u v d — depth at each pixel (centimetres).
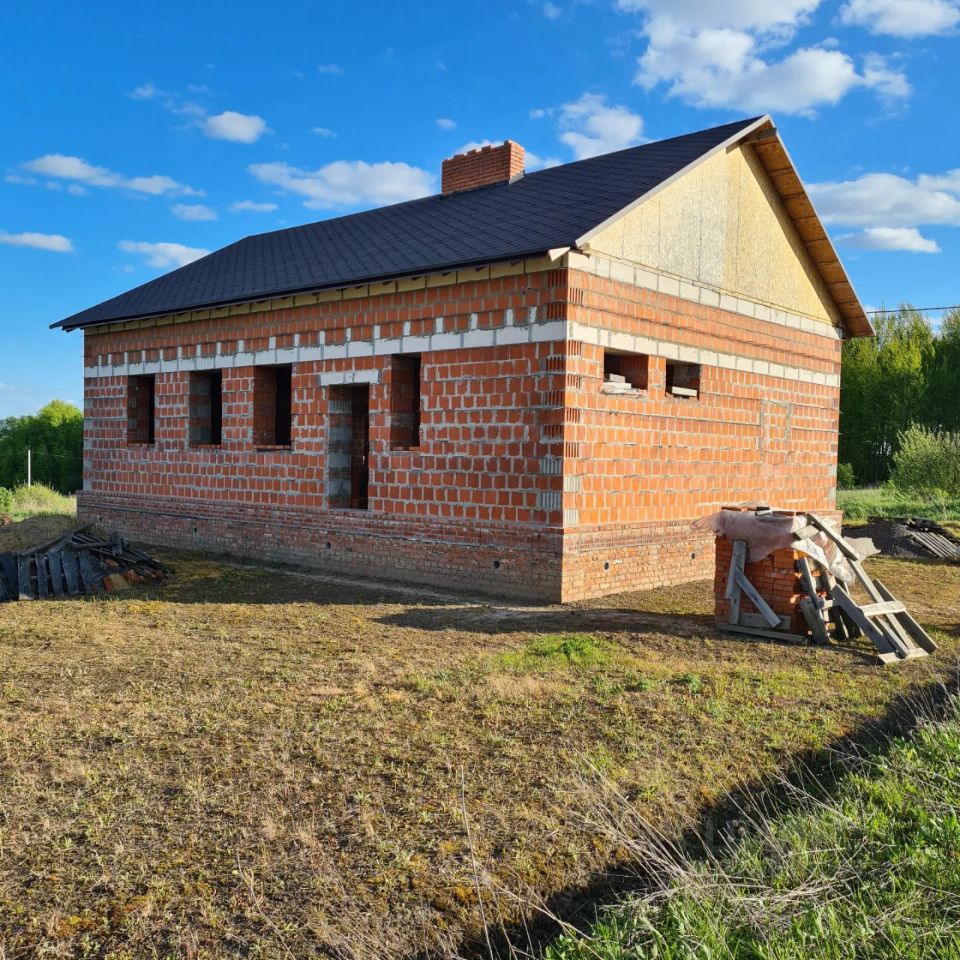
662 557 1330
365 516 1389
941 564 1733
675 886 410
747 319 1505
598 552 1207
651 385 1291
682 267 1345
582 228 1133
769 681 771
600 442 1197
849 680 788
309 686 737
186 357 1706
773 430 1588
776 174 1525
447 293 1262
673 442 1342
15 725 633
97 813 488
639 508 1279
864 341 4769
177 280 1933
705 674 790
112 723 638
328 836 463
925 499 2923
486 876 415
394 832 468
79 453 6569
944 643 958
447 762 562
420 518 1309
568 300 1130
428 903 403
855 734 642
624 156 1529
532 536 1174
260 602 1183
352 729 625
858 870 424
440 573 1284
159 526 1781
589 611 1100
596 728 633
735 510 988
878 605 917
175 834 464
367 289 1366
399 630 984
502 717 655
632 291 1245
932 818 474
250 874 420
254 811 491
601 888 430
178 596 1235
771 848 448
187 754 575
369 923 384
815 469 1720
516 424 1186
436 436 1282
